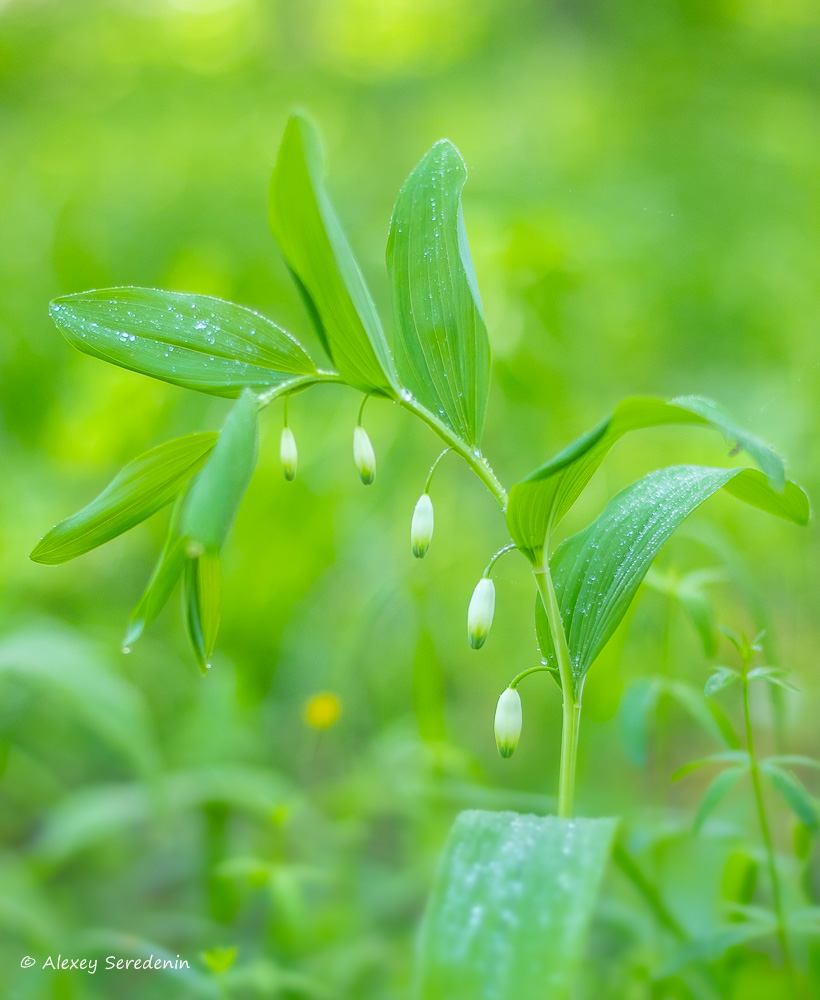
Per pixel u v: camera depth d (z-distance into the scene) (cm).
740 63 289
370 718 171
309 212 92
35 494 197
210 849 131
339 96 309
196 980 107
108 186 262
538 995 87
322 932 120
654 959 111
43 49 321
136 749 121
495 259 181
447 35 338
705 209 241
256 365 96
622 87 290
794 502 96
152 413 194
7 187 274
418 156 284
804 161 251
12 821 162
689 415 91
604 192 241
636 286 208
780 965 113
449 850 90
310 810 146
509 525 95
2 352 223
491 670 174
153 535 206
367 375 95
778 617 171
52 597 195
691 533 114
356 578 183
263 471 183
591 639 97
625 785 153
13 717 167
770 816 137
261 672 179
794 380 195
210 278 212
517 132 285
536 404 180
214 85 313
